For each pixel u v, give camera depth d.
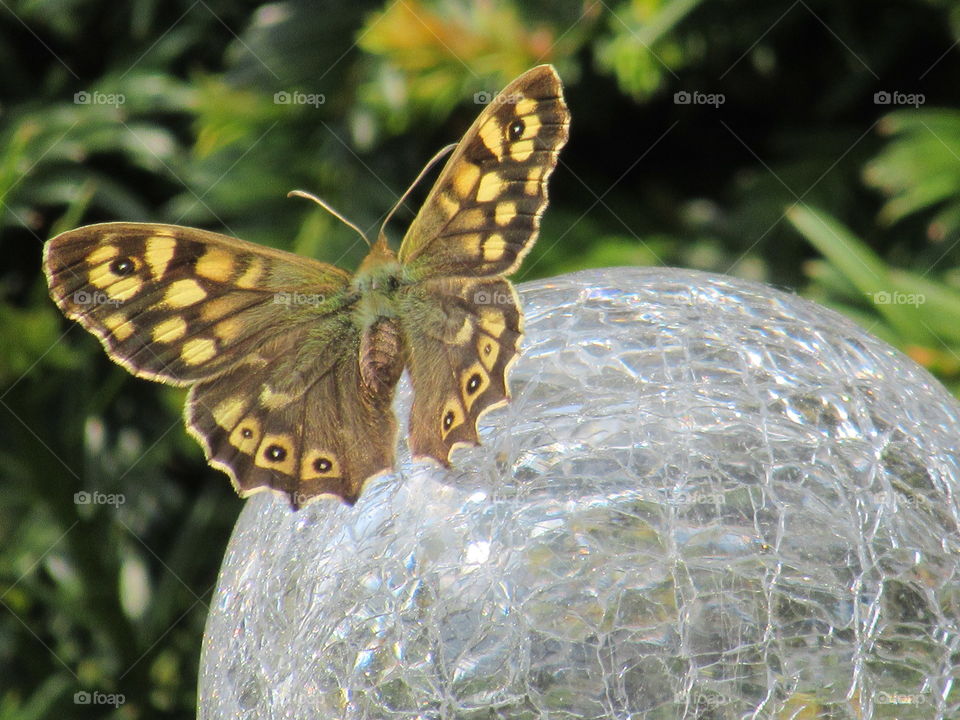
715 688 0.42
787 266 0.58
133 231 0.42
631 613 0.42
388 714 0.43
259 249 0.42
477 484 0.43
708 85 0.62
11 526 0.62
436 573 0.43
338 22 0.62
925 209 0.57
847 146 0.60
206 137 0.62
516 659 0.42
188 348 0.42
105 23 0.69
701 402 0.43
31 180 0.65
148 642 0.57
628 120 0.63
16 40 0.69
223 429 0.42
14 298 0.67
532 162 0.42
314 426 0.42
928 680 0.43
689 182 0.64
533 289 0.44
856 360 0.44
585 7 0.57
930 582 0.43
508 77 0.57
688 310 0.44
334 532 0.43
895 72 0.60
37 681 0.62
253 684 0.43
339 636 0.43
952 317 0.50
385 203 0.61
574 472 0.43
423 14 0.56
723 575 0.43
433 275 0.42
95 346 0.62
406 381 0.43
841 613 0.43
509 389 0.42
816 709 0.43
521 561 0.43
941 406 0.44
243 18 0.67
